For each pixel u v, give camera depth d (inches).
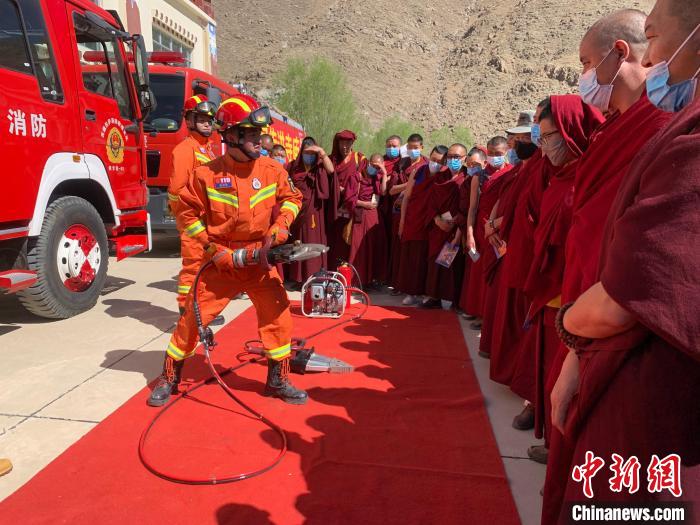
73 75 206.2
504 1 4296.3
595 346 51.5
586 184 80.5
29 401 142.2
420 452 121.4
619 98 82.6
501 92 3410.4
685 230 40.9
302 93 1774.1
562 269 110.8
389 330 213.0
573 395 61.2
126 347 183.8
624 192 50.5
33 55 187.5
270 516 97.8
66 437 124.3
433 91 3585.1
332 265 281.0
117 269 318.3
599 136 82.4
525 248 136.4
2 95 171.3
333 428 131.4
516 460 119.9
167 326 207.6
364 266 277.9
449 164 229.0
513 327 150.0
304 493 104.9
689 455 44.6
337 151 269.4
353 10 4136.3
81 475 108.9
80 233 214.8
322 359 169.0
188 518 96.7
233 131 125.6
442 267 239.0
